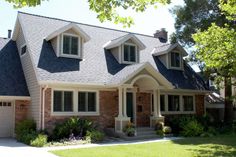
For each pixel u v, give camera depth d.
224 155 13.07
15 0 8.19
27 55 21.00
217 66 17.59
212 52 17.19
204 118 24.80
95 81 20.20
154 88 21.77
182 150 14.42
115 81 20.28
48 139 17.80
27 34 21.05
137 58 24.17
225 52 16.62
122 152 13.70
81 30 21.41
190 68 28.16
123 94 20.42
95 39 24.44
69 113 19.69
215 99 31.98
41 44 20.89
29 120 19.19
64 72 19.61
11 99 19.92
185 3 28.09
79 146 16.17
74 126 18.47
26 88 20.66
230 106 27.89
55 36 20.88
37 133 17.73
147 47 27.33
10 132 20.52
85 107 20.55
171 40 29.47
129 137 19.31
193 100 26.78
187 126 21.67
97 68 21.56
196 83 26.44
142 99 23.39
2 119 20.34
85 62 21.47
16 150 14.59
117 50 23.52
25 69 21.34
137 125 22.81
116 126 20.22
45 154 13.26
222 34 16.84
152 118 22.11
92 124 20.00
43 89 18.73
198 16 27.50
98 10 9.15
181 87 24.50
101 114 21.03
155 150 14.37
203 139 19.27
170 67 26.14
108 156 12.55
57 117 19.19
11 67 21.56
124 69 21.81
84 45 23.03
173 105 25.39
